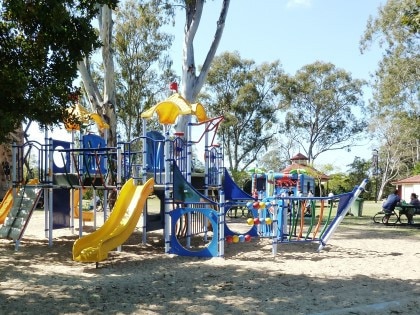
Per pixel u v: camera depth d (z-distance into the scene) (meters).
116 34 43.78
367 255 10.21
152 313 5.56
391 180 67.75
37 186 11.21
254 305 5.93
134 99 45.06
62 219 13.14
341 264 8.98
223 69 59.44
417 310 5.70
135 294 6.51
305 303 6.02
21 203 11.24
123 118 45.47
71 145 14.16
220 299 6.23
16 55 7.31
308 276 7.78
